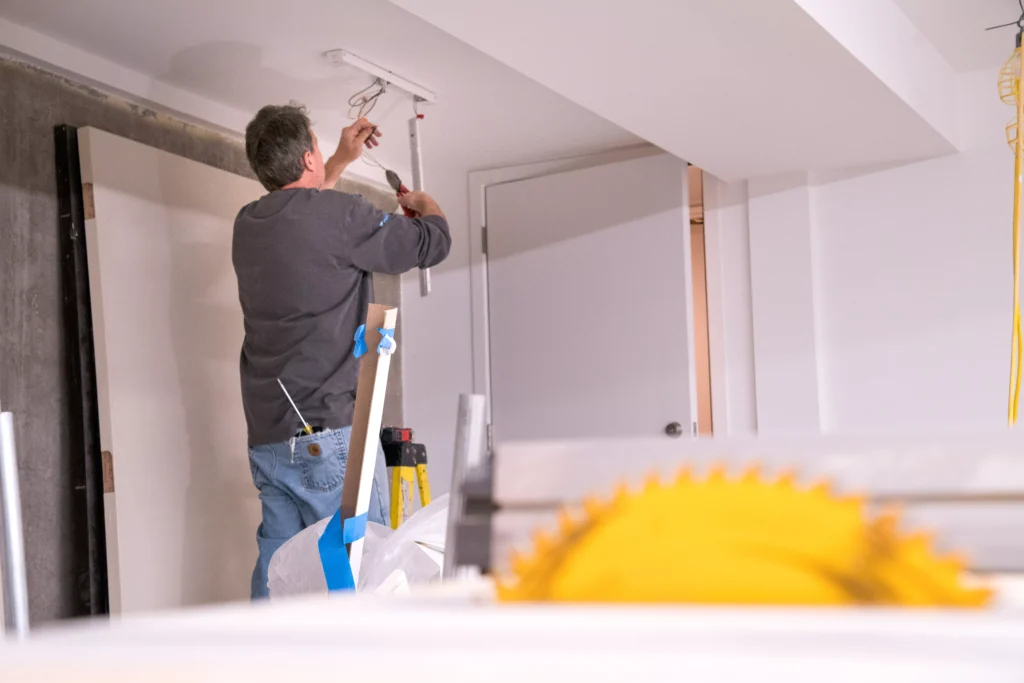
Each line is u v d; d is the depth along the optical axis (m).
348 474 1.51
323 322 2.54
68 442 2.98
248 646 0.30
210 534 3.25
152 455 3.08
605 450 0.55
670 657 0.27
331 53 3.14
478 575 0.69
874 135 3.30
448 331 4.45
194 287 3.32
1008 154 3.46
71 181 3.02
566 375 4.15
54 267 3.00
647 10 2.25
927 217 3.59
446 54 3.20
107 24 2.93
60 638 0.33
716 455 0.51
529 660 0.27
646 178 4.04
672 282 3.96
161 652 0.30
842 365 3.70
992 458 0.47
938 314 3.55
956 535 0.47
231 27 2.97
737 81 2.72
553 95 3.58
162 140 3.38
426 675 0.27
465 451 0.76
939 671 0.25
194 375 3.27
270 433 2.56
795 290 3.76
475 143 4.10
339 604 0.47
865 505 0.45
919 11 2.98
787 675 0.25
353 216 2.58
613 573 0.44
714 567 0.42
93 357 3.01
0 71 2.90
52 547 2.90
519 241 4.32
